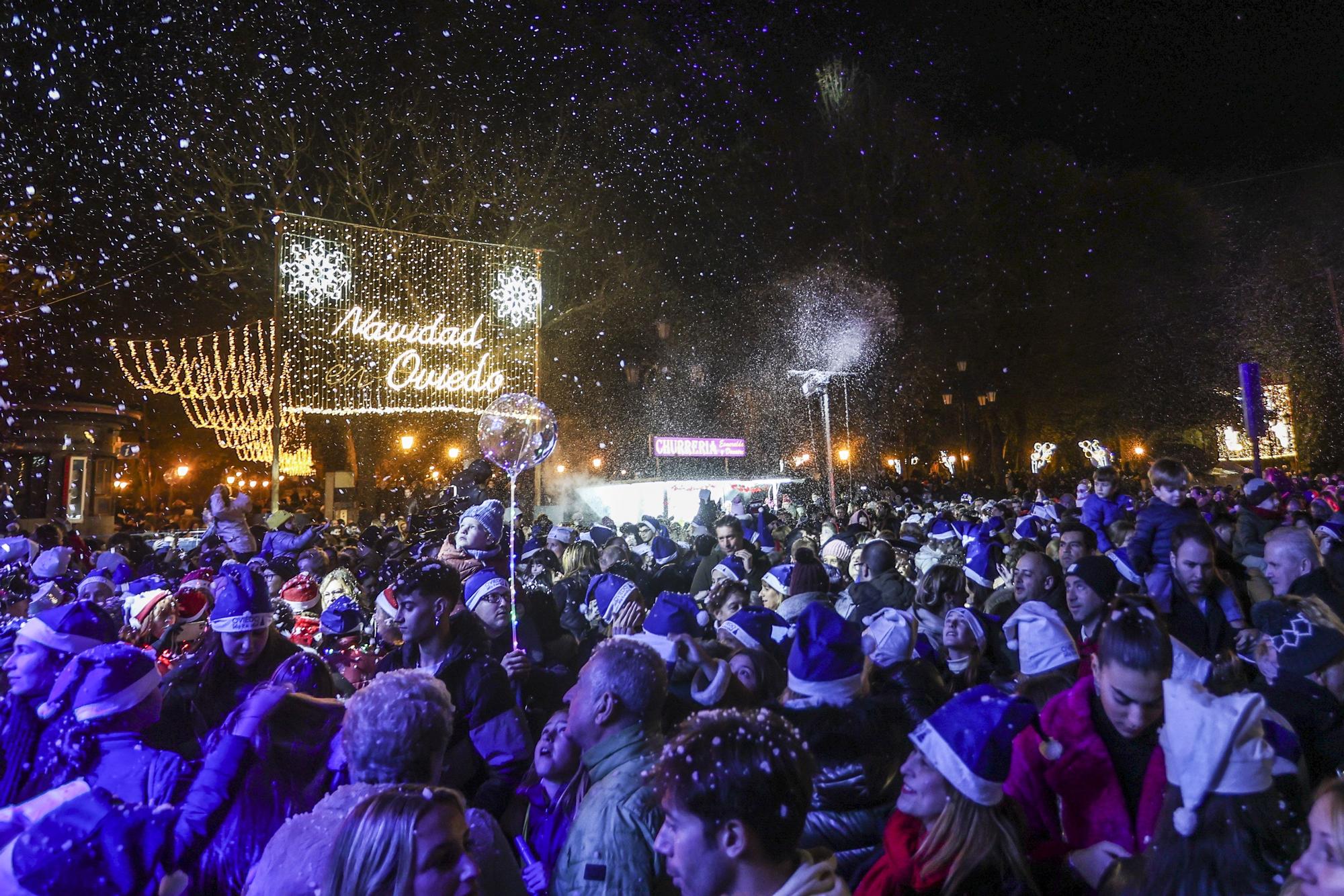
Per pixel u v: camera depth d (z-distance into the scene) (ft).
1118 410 130.72
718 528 27.96
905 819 8.51
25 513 65.00
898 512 51.52
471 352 86.12
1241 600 17.79
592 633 20.94
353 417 106.42
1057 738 9.47
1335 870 6.03
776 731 6.66
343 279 77.10
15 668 11.07
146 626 16.98
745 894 6.33
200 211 91.25
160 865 6.75
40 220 68.03
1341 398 120.37
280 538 31.71
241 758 8.79
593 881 8.29
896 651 12.73
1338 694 10.88
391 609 16.26
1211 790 7.18
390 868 6.41
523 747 12.25
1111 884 8.00
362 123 94.12
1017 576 18.54
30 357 81.51
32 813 7.26
